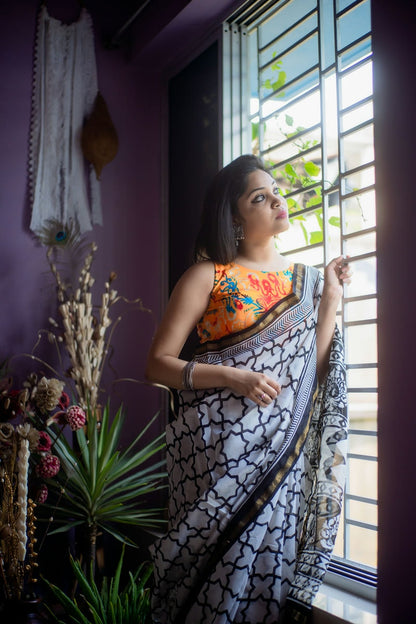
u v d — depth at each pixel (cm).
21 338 316
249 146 298
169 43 325
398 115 170
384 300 172
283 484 183
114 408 332
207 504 182
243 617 179
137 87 353
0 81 320
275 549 180
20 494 224
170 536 184
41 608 262
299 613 177
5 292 315
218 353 197
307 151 257
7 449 230
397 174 170
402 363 165
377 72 178
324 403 196
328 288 201
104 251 338
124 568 312
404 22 169
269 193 201
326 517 183
